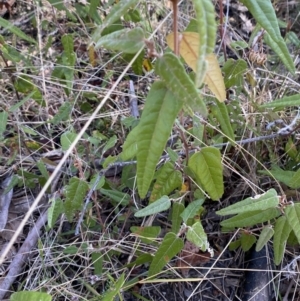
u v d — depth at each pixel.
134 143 0.31
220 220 0.46
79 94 0.50
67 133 0.38
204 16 0.21
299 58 0.56
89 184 0.39
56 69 0.52
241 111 0.45
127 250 0.44
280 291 0.42
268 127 0.44
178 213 0.38
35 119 0.54
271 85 0.52
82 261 0.43
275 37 0.29
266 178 0.47
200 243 0.32
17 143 0.46
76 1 0.57
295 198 0.45
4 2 0.57
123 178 0.44
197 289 0.43
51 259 0.42
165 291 0.43
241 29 0.67
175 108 0.23
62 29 0.54
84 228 0.44
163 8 0.54
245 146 0.46
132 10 0.43
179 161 0.38
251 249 0.43
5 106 0.48
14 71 0.49
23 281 0.41
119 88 0.54
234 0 0.69
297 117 0.44
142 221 0.46
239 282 0.43
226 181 0.47
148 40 0.24
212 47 0.21
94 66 0.57
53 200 0.37
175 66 0.22
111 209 0.47
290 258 0.43
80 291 0.41
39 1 0.58
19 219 0.47
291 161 0.47
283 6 0.67
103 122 0.51
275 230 0.34
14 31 0.46
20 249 0.43
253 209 0.31
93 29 0.56
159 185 0.37
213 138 0.43
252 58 0.44
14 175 0.45
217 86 0.28
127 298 0.42
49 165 0.47
